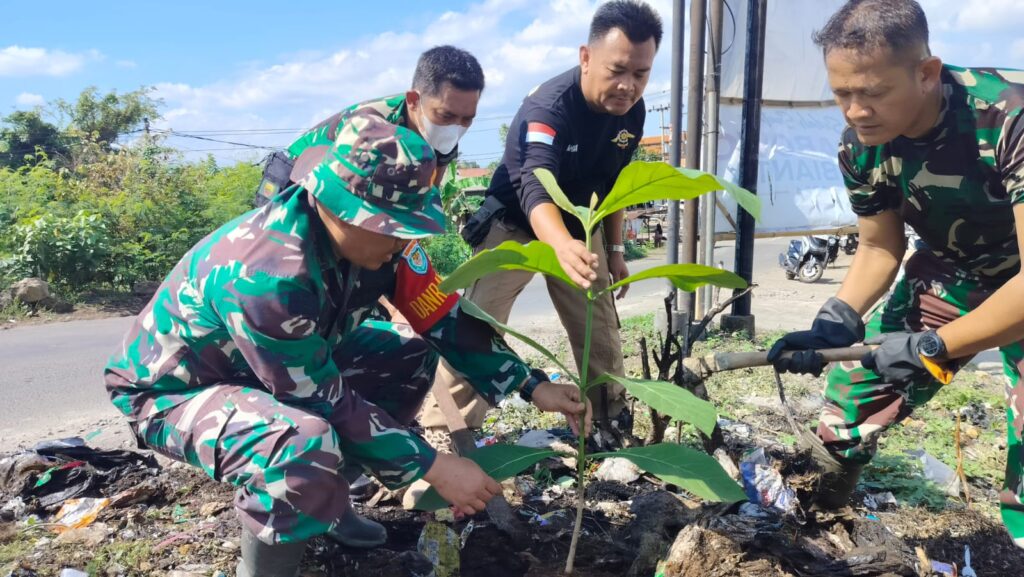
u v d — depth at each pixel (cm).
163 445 223
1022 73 217
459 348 248
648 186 196
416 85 372
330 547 259
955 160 224
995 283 250
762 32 641
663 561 230
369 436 210
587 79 312
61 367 676
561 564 248
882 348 227
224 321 202
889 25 197
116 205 1345
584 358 227
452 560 240
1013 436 237
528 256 213
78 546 263
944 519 297
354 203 186
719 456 281
